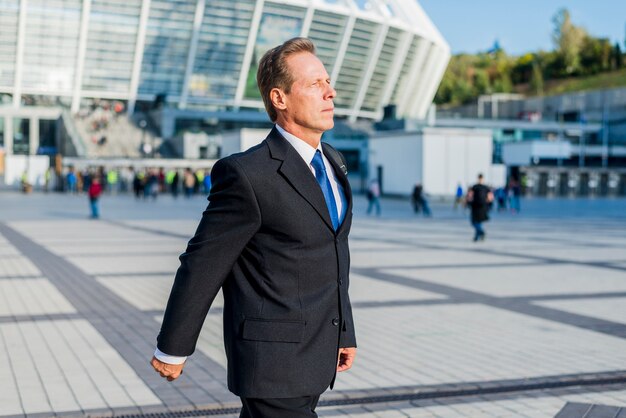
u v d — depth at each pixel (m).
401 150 43.97
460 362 6.95
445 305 10.02
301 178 2.88
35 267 14.12
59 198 46.78
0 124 75.31
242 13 78.25
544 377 6.41
